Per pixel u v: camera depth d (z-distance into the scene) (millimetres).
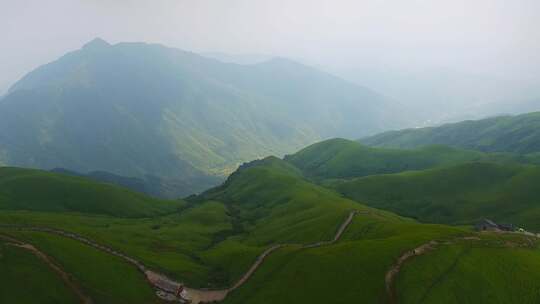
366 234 169625
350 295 110375
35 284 117312
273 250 162250
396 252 122688
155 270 148125
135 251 166125
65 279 123812
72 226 196125
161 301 128125
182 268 156125
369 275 115500
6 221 180125
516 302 106062
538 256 130125
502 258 123688
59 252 135500
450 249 125375
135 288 131250
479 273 114938
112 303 120250
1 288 112688
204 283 146000
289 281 125250
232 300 130125
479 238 137250
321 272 123188
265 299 120562
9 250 127250
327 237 183000
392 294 108562
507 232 158250
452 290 108375
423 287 108875
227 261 169125
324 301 111125
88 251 145375
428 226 156625
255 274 142000
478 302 105500
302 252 143875
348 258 125875
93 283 125938
